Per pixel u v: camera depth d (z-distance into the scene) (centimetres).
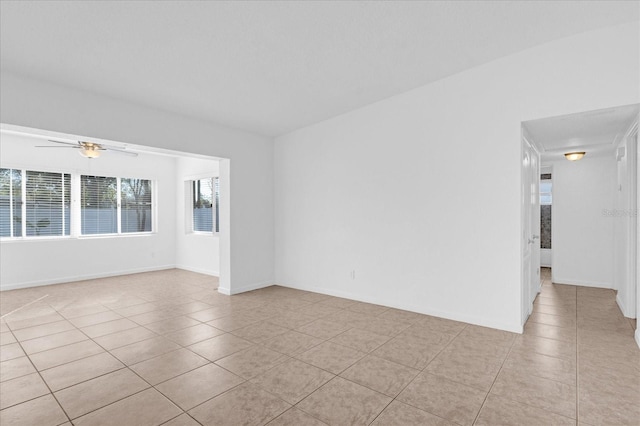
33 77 314
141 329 350
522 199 326
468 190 355
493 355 278
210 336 329
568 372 247
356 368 258
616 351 282
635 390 221
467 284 358
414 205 396
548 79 305
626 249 375
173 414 201
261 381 239
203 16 242
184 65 312
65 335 333
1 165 530
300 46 290
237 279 506
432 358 274
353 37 280
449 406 207
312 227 509
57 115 329
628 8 254
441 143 373
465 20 264
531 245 406
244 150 516
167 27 253
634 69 270
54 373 253
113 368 261
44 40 259
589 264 529
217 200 665
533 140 409
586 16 264
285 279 551
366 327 350
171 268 743
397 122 410
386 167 421
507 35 289
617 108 280
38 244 564
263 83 360
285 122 488
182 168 734
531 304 399
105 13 233
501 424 189
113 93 360
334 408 206
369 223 441
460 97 358
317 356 280
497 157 335
